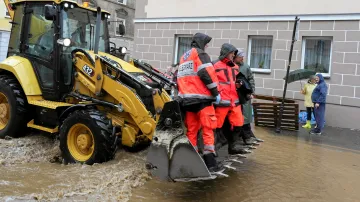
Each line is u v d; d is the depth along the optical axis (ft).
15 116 20.26
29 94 19.65
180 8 41.14
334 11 32.89
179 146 13.62
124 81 17.88
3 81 20.74
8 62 20.57
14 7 22.21
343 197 14.98
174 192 14.35
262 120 30.73
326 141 26.37
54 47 19.30
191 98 14.14
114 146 16.81
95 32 20.98
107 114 18.08
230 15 38.14
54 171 15.97
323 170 18.83
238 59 19.43
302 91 31.53
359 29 31.86
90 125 16.63
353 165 20.16
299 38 34.71
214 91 13.94
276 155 21.50
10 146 19.24
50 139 20.72
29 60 20.66
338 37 32.83
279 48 35.65
